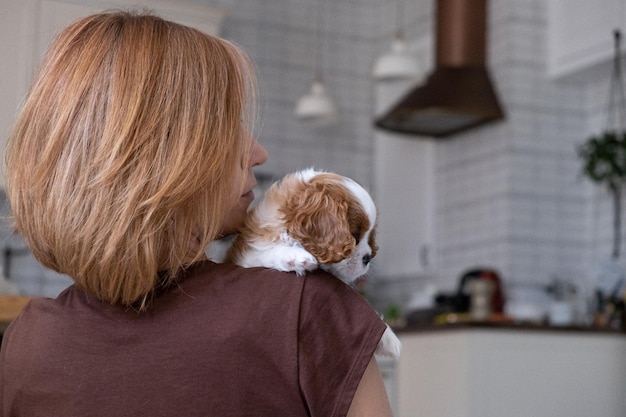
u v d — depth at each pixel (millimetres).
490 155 4215
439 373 3273
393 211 4906
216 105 878
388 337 912
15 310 2002
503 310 3871
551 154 4148
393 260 4883
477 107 3959
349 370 852
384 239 4961
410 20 4945
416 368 3420
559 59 4082
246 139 947
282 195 1030
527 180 4102
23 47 2334
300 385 838
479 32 4141
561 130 4172
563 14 4078
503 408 3135
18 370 898
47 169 862
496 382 3135
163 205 832
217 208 876
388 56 4082
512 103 4098
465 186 4395
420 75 4105
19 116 913
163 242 854
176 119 856
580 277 4090
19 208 888
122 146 834
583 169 3865
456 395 3158
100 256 834
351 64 5180
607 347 3311
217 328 846
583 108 4211
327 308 864
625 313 3488
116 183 832
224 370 833
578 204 4172
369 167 5141
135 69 864
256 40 4938
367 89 5199
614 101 4035
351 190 1042
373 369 874
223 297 865
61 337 881
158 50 879
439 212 4586
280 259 941
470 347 3113
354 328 863
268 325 847
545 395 3191
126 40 886
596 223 4113
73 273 864
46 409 869
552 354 3221
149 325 861
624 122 3980
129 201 823
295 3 5070
